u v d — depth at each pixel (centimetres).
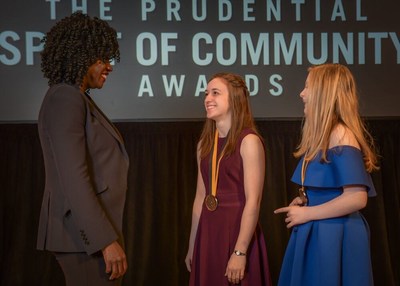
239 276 203
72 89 172
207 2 335
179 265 341
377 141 342
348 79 186
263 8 337
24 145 331
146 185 337
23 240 331
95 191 174
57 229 174
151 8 332
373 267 343
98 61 184
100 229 164
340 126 180
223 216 216
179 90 335
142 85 333
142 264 337
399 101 343
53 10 326
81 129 169
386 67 343
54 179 175
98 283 177
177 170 339
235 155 215
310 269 182
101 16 329
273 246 341
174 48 334
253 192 208
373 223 345
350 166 174
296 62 339
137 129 335
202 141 232
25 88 327
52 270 335
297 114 340
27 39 325
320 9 339
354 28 341
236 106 220
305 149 188
